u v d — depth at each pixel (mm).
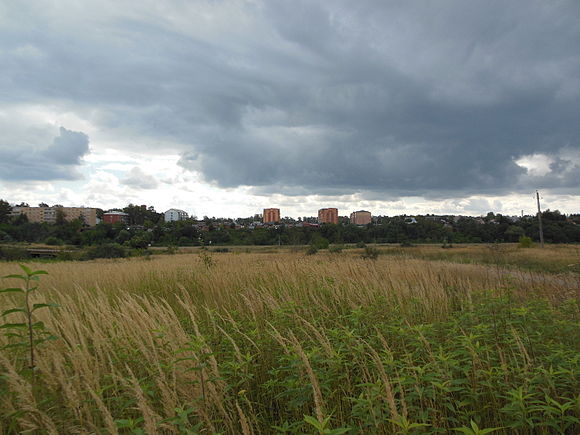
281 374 4105
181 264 17203
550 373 2969
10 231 99750
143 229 123688
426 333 4312
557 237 75688
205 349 3576
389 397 2455
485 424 3076
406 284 8164
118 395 3451
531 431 2783
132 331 4434
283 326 5301
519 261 24562
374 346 4469
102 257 50156
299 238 79062
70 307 5469
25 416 2854
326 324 5984
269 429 3268
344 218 193750
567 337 4328
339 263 11914
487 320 5223
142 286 11141
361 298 6840
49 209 186625
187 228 107438
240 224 185625
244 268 12773
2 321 4340
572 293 7242
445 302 6875
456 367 3070
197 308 7273
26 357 3486
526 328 4465
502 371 3213
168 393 2998
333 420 3141
